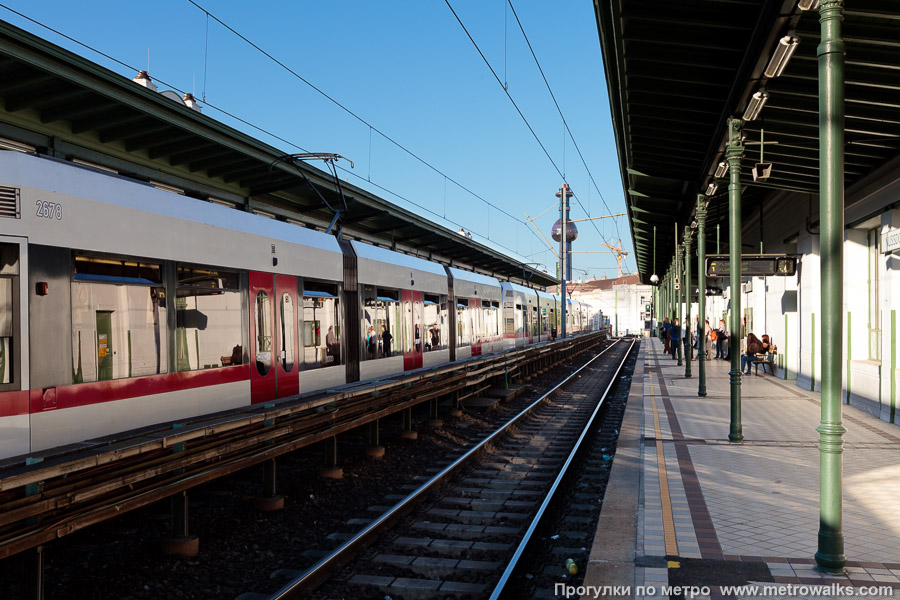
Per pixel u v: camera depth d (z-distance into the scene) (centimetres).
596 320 6981
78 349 639
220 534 681
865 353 1419
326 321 1185
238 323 912
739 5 821
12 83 1019
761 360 2225
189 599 541
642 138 1427
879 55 827
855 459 876
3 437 564
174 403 771
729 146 1071
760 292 2430
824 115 497
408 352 1591
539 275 5022
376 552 633
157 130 1259
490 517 746
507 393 1792
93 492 487
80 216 651
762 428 1145
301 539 690
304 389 1088
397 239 2656
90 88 1053
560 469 986
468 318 2139
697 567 513
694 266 3578
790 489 740
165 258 770
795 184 1437
